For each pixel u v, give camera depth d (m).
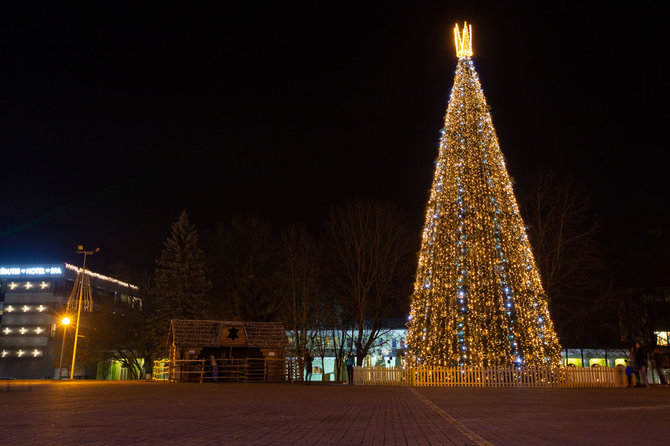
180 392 21.67
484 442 8.20
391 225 46.62
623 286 47.81
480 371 27.38
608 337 52.53
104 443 7.80
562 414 12.86
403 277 47.03
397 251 46.47
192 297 60.75
